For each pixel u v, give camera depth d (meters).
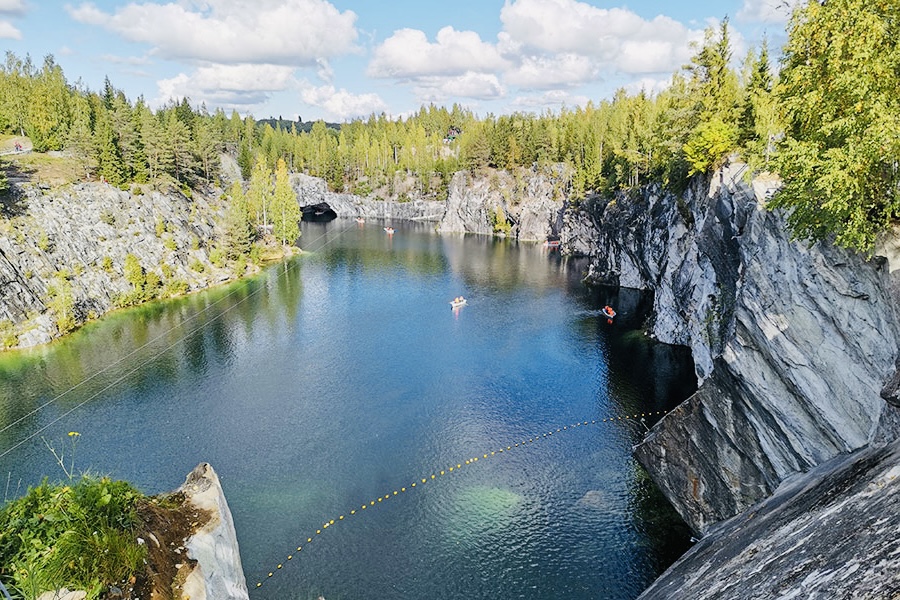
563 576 31.53
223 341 70.94
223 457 44.12
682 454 34.12
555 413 50.75
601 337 71.44
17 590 11.55
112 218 92.50
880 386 20.81
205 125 158.50
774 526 16.89
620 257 99.75
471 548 33.88
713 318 48.03
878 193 19.69
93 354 66.31
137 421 50.03
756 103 43.38
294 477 41.28
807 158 20.20
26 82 132.88
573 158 159.50
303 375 59.91
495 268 117.62
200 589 13.76
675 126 60.84
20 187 84.06
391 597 30.42
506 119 180.25
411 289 98.25
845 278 21.95
